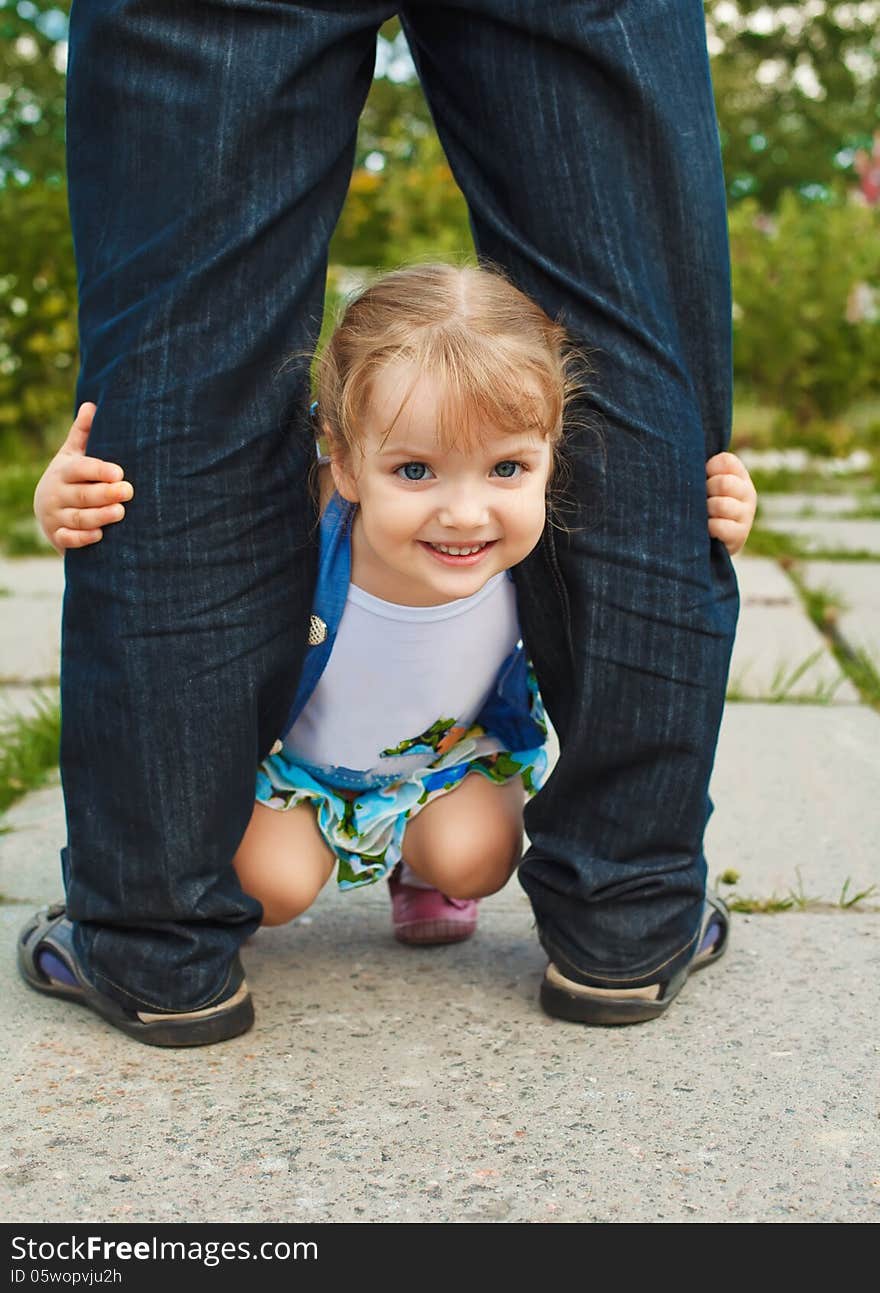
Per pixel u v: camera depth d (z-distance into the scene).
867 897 2.12
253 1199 1.36
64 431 6.74
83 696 1.60
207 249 1.51
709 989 1.82
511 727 1.88
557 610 1.66
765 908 2.08
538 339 1.54
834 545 4.78
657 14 1.59
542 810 1.75
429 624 1.68
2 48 11.98
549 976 1.75
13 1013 1.76
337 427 1.58
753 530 4.85
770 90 14.58
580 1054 1.65
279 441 1.59
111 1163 1.41
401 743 1.80
